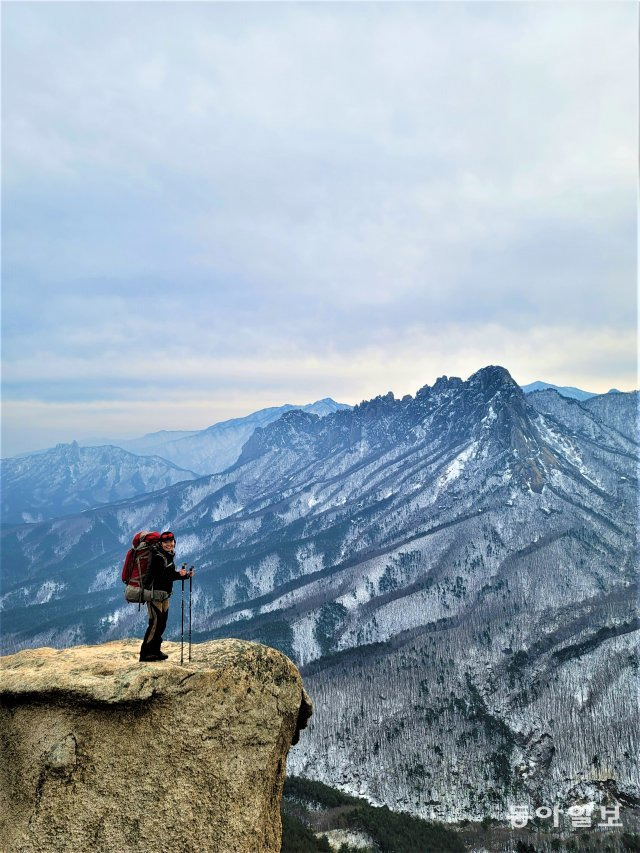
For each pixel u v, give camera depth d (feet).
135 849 38.86
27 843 38.14
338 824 468.75
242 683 44.50
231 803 41.42
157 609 45.70
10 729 41.57
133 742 40.91
